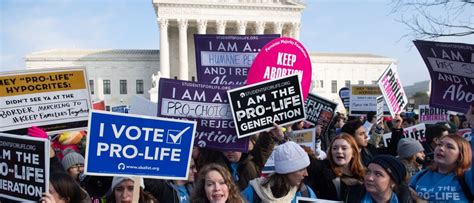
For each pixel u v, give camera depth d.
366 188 5.57
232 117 7.52
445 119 15.58
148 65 93.31
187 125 5.82
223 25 88.81
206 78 9.28
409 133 12.31
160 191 6.38
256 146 7.93
